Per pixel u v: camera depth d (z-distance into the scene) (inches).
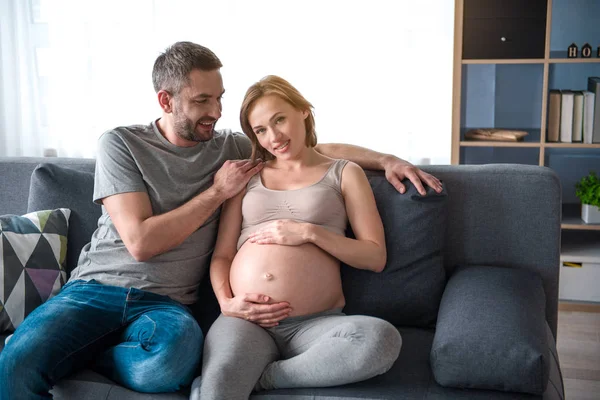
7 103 143.2
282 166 83.4
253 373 69.4
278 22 134.8
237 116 139.7
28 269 84.6
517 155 138.8
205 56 82.0
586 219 125.8
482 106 139.1
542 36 123.2
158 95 84.1
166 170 83.1
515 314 71.0
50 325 73.2
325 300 77.9
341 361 68.2
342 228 81.6
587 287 124.6
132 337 73.8
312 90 136.0
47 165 90.9
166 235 78.6
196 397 66.6
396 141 135.3
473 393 67.7
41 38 141.6
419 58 132.4
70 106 141.9
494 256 85.8
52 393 72.0
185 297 82.6
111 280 80.4
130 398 69.7
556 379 71.5
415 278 82.3
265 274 76.6
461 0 123.3
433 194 82.4
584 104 125.6
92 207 90.7
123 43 138.9
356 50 133.3
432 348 69.6
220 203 81.5
